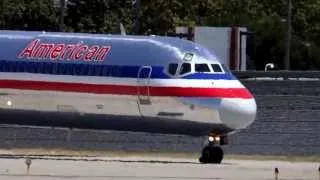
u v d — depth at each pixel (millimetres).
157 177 82438
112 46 123688
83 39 125812
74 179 78438
